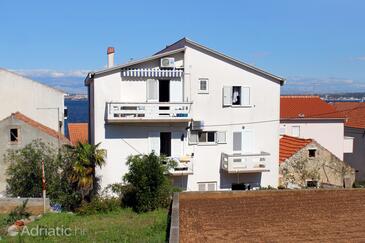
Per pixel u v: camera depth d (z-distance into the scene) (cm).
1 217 2533
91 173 2802
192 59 3075
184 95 3078
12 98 3825
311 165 3334
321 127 4528
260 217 2148
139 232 2130
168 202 2694
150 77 3014
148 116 2955
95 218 2523
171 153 3092
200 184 3150
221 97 3142
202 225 2025
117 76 2969
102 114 2972
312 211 2259
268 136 3247
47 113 3906
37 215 2620
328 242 1858
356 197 2517
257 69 3175
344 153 4653
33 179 2933
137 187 2684
